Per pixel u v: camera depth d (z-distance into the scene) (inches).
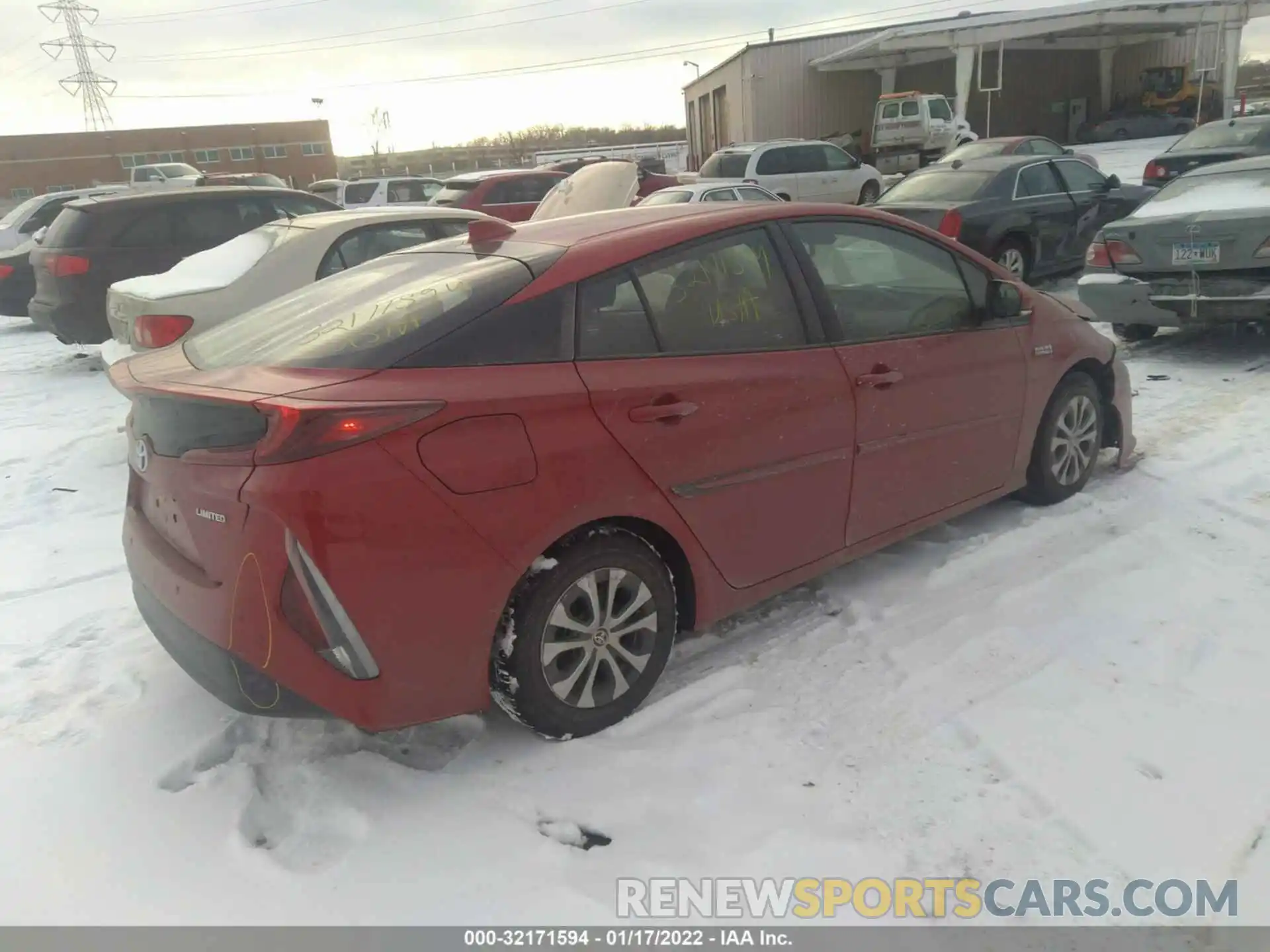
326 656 96.0
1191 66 1284.4
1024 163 409.1
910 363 143.6
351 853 97.0
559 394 105.8
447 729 119.0
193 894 92.0
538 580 105.8
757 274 129.6
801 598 149.7
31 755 114.5
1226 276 256.8
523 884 92.4
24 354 412.8
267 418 93.5
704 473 118.6
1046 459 173.6
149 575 111.0
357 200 766.5
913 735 112.7
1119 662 125.5
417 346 102.3
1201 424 220.4
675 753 111.2
